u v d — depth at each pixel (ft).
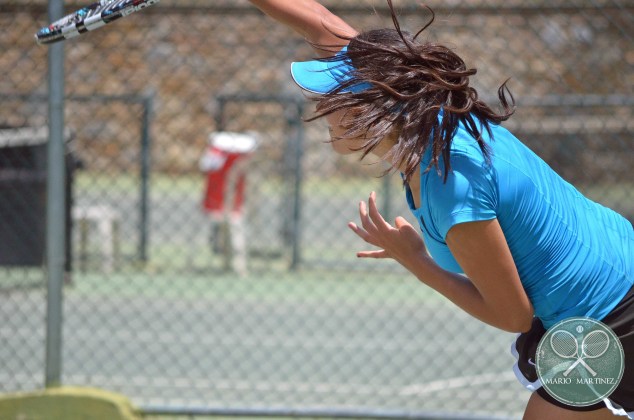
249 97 109.40
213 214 118.83
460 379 71.56
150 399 64.08
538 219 27.55
